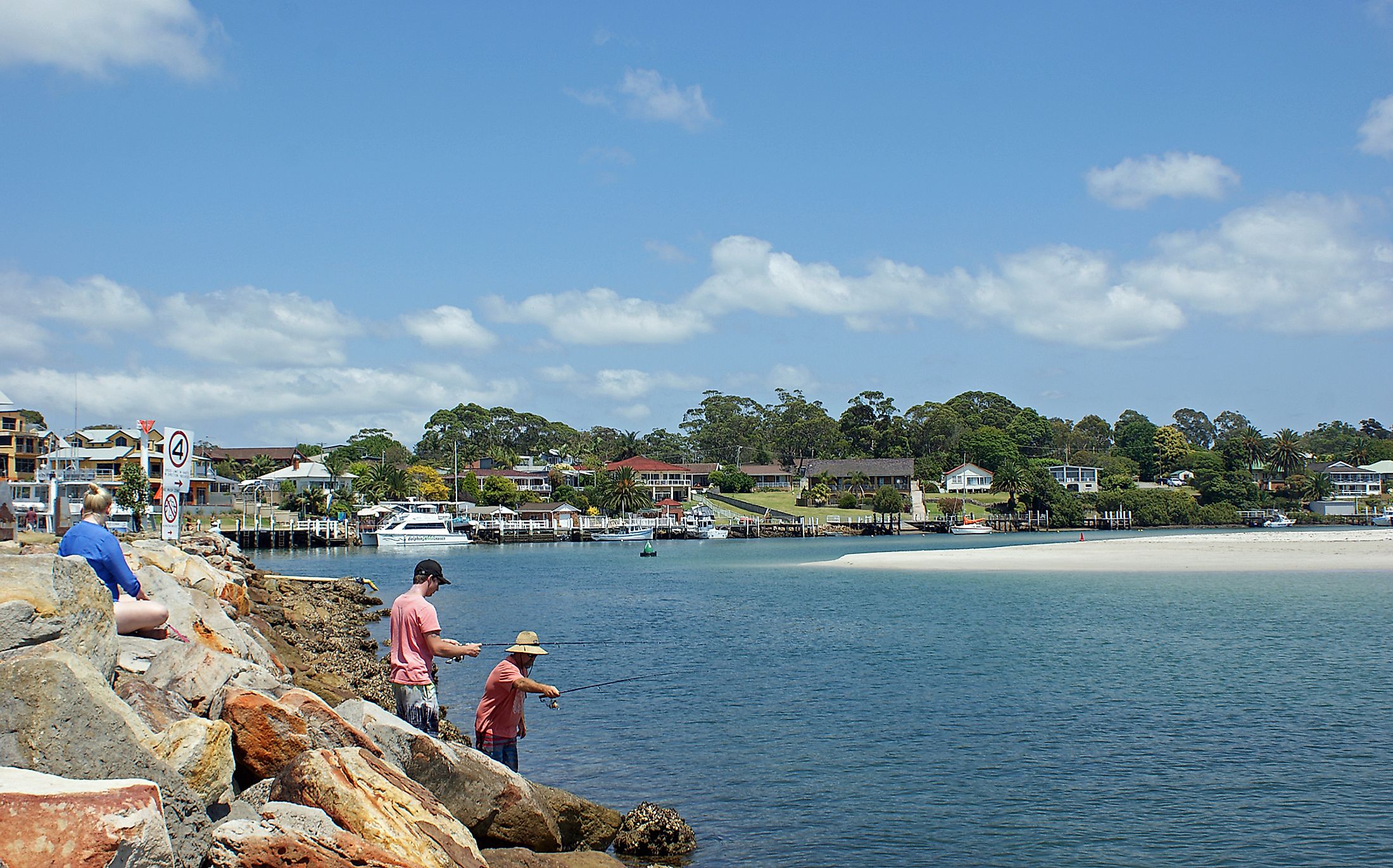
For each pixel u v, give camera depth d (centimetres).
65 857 559
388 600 4912
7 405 9300
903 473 17738
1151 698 2309
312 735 962
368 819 785
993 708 2222
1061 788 1630
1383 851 1341
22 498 9225
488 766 1127
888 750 1870
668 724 2089
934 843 1384
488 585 6169
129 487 8950
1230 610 4122
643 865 1297
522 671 1244
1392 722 2048
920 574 6494
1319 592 4866
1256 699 2286
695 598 5119
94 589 855
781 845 1380
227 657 1010
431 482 14962
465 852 839
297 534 10650
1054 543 10675
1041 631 3544
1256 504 17988
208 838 720
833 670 2761
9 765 673
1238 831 1422
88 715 695
